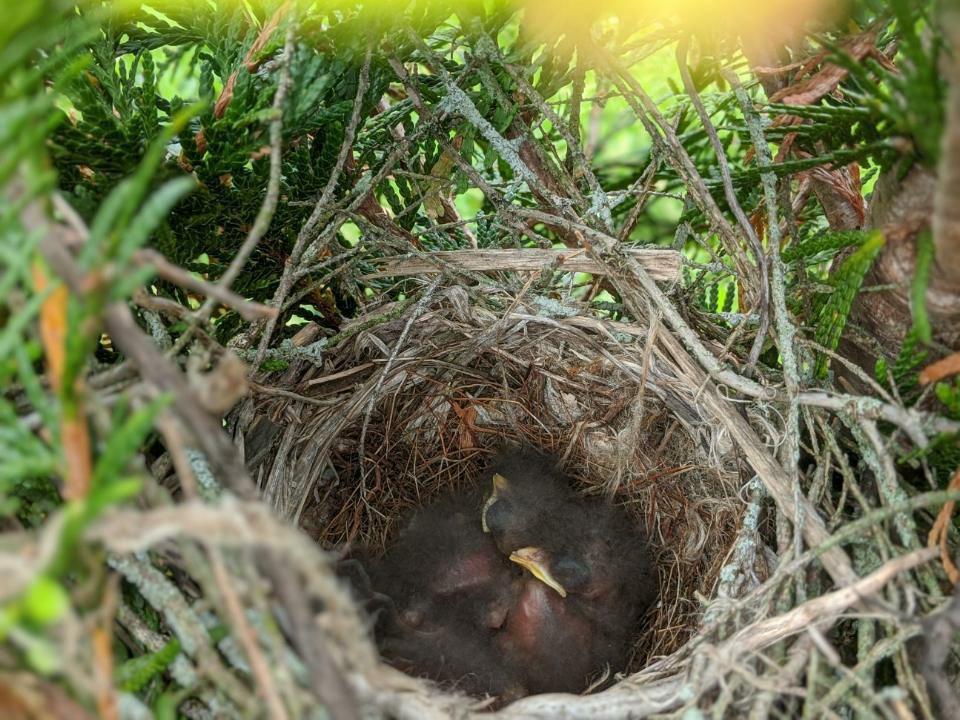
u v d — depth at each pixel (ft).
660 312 0.67
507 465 0.81
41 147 0.37
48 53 0.53
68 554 0.30
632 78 0.63
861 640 0.52
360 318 0.72
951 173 0.42
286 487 0.69
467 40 0.65
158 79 0.64
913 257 0.51
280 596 0.34
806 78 0.59
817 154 0.63
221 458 0.34
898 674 0.50
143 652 0.50
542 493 0.79
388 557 0.78
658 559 0.77
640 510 0.79
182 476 0.35
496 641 0.75
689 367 0.65
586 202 0.68
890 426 0.58
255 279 0.65
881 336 0.57
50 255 0.32
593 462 0.81
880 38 0.59
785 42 0.59
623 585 0.76
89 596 0.36
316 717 0.40
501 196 0.67
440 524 0.81
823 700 0.49
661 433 0.76
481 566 0.79
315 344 0.69
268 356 0.66
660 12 0.60
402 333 0.71
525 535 0.78
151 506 0.48
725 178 0.60
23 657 0.35
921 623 0.47
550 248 0.71
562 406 0.80
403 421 0.80
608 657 0.73
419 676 0.66
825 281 0.62
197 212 0.58
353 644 0.35
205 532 0.32
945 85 0.42
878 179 0.54
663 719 0.51
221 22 0.61
